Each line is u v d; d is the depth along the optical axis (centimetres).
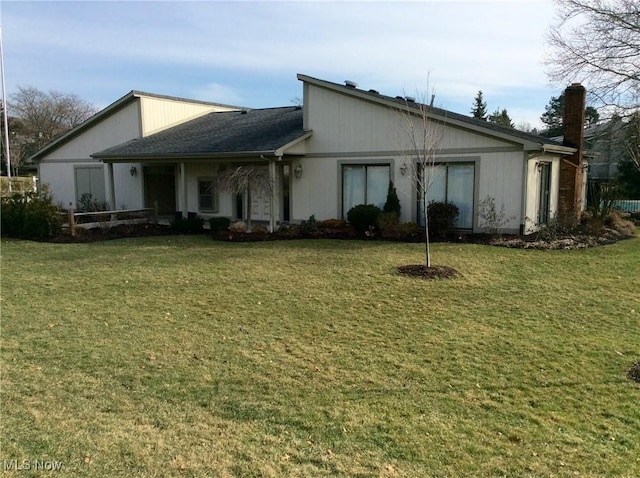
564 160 1664
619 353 593
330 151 1648
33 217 1510
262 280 949
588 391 496
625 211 2306
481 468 367
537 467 369
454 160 1445
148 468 361
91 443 392
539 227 1483
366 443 400
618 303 801
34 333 654
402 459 378
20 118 5116
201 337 644
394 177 1538
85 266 1091
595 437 413
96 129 2255
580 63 2153
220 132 1944
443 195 1482
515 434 415
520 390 497
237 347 609
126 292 867
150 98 2136
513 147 1355
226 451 385
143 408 454
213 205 1928
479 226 1434
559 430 423
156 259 1170
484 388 501
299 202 1730
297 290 875
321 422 432
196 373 531
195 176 1964
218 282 936
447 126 1445
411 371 540
